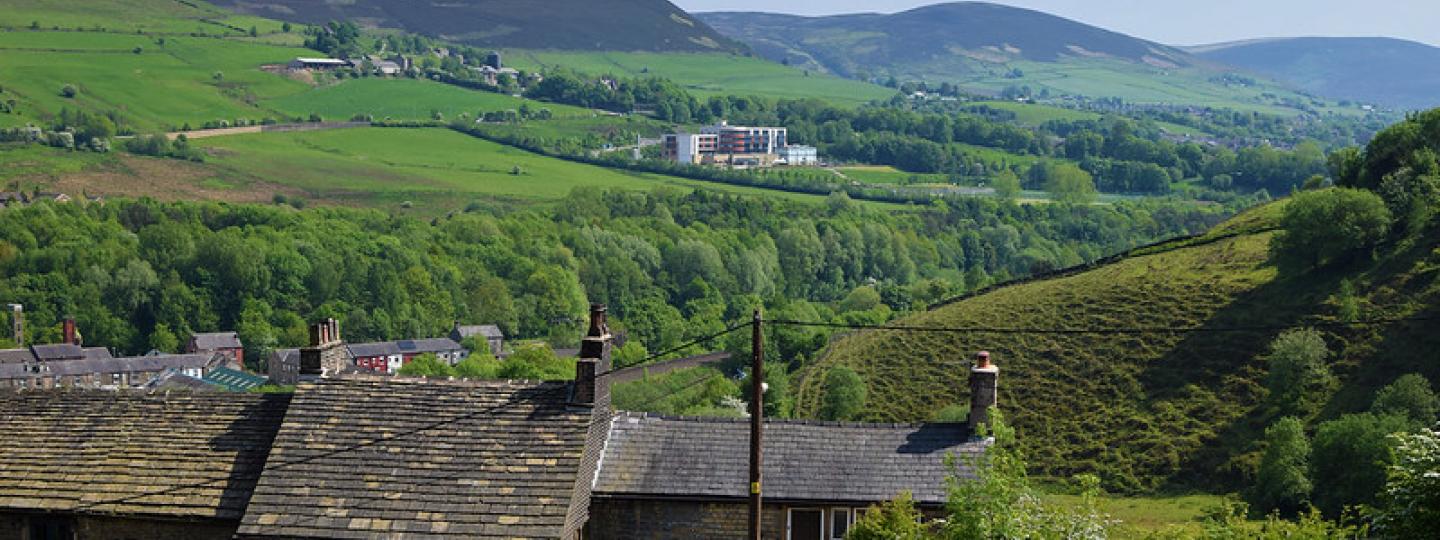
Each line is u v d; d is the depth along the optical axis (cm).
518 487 3131
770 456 3472
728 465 3441
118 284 18388
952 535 2620
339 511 3112
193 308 18475
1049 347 11494
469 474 3175
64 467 3397
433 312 19600
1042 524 2606
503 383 3456
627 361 14775
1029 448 10081
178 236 19625
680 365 12419
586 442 3259
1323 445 7962
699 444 3506
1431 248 10494
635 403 9775
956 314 13162
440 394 3425
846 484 3397
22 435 3528
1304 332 9744
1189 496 8925
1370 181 12744
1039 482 9575
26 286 17938
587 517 3300
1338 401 9312
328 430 3331
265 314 18688
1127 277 12712
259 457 3397
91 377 16200
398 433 3306
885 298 19700
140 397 3641
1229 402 9838
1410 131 12719
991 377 3550
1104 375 10738
